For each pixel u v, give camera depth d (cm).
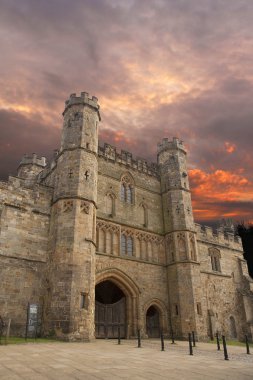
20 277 2144
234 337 3506
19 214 2291
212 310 3409
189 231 3189
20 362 989
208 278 3566
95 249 2473
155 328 2912
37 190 2458
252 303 3778
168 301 2983
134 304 2720
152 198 3356
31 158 3778
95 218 2470
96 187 2591
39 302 2152
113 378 802
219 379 850
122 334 2658
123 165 3200
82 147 2564
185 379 833
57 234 2238
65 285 2052
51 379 760
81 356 1205
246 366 1133
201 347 2044
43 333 1997
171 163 3531
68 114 2756
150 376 854
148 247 3073
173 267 3059
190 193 3459
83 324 1998
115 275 2677
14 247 2188
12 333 1984
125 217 2991
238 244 4219
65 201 2344
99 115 2925
